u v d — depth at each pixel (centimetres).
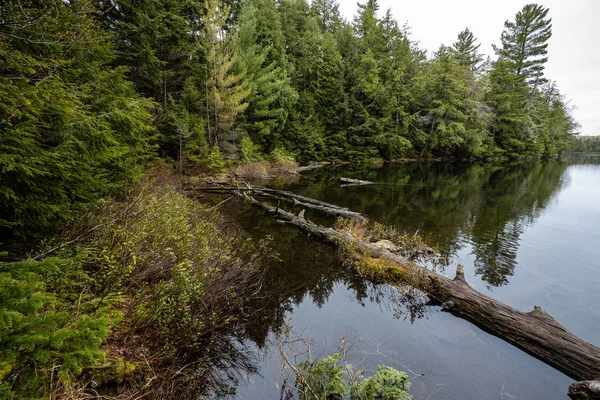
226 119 1753
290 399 262
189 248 423
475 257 655
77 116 310
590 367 306
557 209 1110
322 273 553
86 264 320
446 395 281
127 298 310
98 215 405
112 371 232
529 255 668
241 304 406
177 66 1558
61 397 189
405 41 3484
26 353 138
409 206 1143
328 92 3070
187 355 295
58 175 298
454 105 3094
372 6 3653
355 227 804
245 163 1897
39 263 166
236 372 294
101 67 568
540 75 3916
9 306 137
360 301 459
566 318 432
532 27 3884
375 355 332
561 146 4822
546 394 290
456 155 3681
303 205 1120
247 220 879
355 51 3161
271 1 2711
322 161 2941
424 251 678
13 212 278
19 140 241
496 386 298
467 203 1206
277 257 613
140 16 1093
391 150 3111
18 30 249
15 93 219
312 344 347
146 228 404
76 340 153
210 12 1570
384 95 2984
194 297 321
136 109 455
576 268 602
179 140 1447
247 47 2102
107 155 393
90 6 337
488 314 399
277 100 2314
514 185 1714
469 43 3856
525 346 354
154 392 238
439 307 451
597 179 2048
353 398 253
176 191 916
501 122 3709
